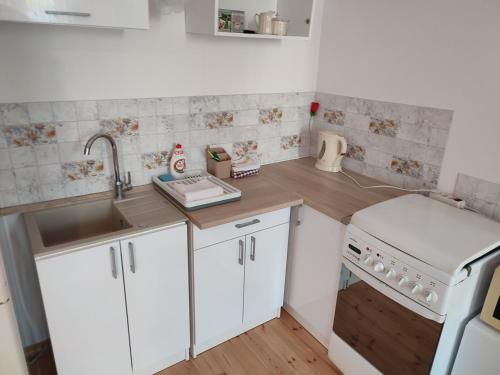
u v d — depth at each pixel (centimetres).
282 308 241
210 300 190
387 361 163
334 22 234
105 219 190
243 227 186
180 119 206
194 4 182
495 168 171
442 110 187
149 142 200
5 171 166
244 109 228
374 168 228
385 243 152
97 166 188
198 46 200
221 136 224
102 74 177
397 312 152
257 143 242
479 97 172
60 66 166
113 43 175
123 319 166
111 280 156
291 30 216
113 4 138
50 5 128
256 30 213
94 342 161
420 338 146
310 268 203
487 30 165
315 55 248
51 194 180
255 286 206
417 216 165
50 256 138
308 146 268
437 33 183
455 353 157
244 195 196
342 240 178
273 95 238
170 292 176
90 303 154
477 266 137
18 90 160
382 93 215
